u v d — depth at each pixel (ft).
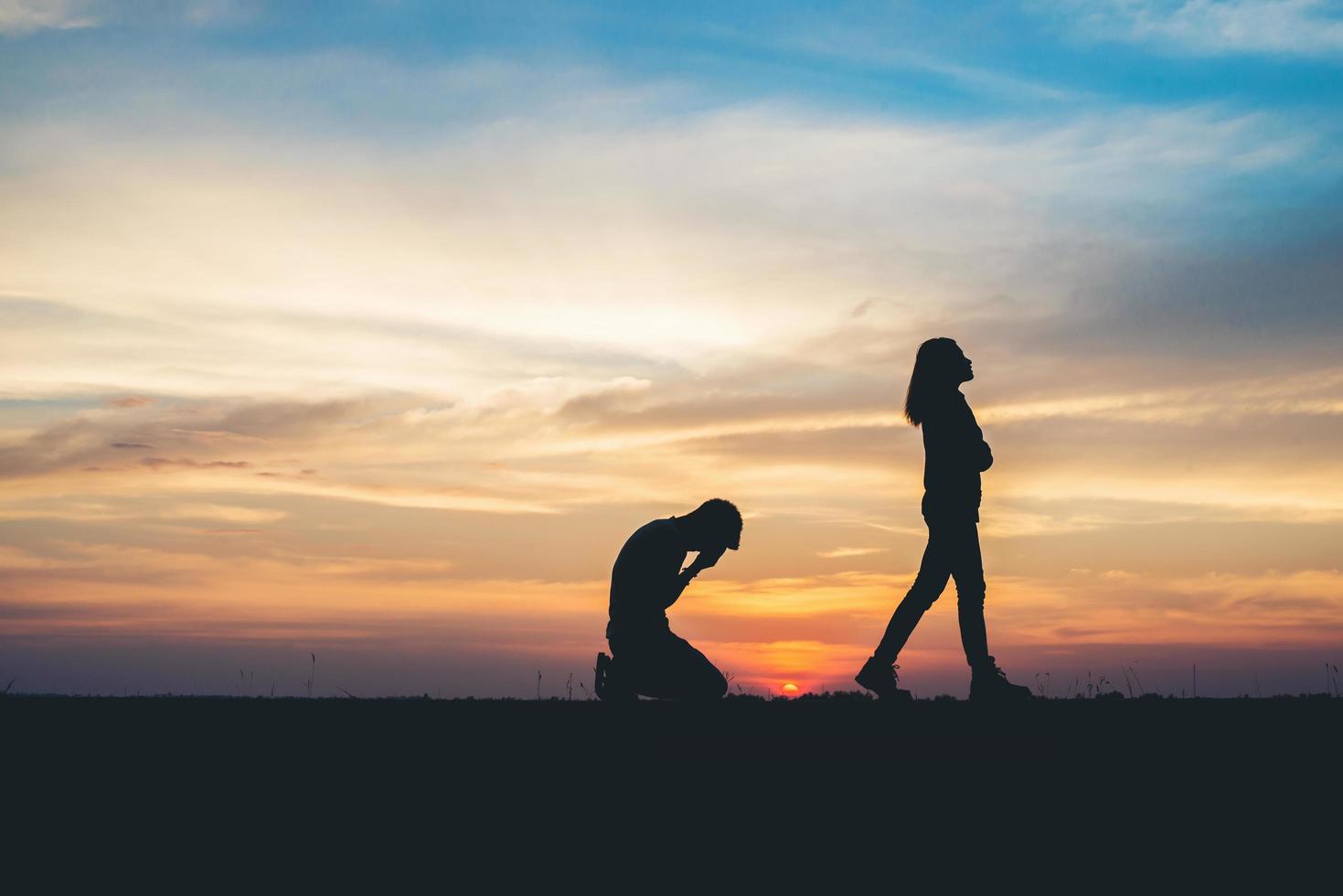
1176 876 15.14
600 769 19.71
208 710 26.20
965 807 17.60
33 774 19.84
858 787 18.49
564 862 15.97
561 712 26.03
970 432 29.32
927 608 29.01
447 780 19.26
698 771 19.44
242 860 15.93
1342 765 18.89
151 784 19.16
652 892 14.82
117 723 24.30
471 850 16.38
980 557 29.01
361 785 18.99
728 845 16.44
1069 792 18.12
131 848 16.31
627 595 26.94
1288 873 15.06
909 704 25.88
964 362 29.86
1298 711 23.63
